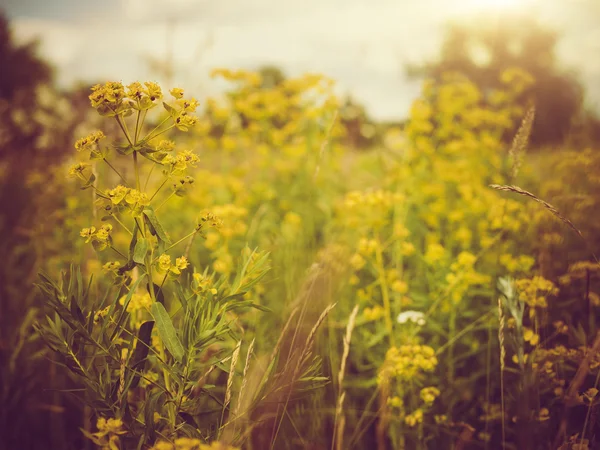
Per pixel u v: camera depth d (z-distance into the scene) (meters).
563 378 1.86
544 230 2.29
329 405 2.01
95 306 1.35
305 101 4.39
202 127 4.11
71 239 2.96
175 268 1.28
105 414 1.27
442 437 2.08
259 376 1.31
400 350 2.02
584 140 3.26
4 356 2.22
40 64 19.89
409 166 4.00
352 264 2.39
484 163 4.36
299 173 4.27
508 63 15.45
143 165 2.60
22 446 2.09
